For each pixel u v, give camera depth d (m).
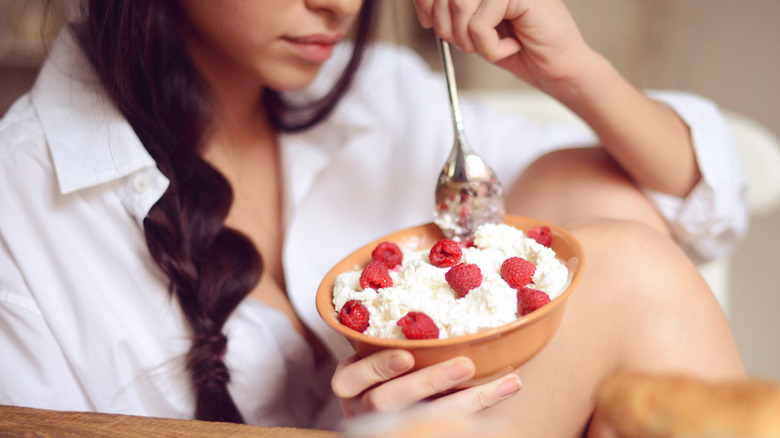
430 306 0.49
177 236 0.68
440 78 1.00
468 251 0.54
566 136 0.87
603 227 0.61
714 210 0.71
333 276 0.55
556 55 0.63
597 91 0.65
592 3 1.75
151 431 0.49
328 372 0.79
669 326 0.55
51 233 0.68
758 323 1.48
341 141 0.88
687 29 1.67
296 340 0.75
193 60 0.72
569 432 0.56
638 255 0.58
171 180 0.69
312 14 0.65
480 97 1.13
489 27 0.60
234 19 0.65
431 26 0.62
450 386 0.48
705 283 0.58
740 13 1.56
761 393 0.34
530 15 0.60
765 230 1.45
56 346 0.69
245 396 0.72
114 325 0.69
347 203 0.89
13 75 1.41
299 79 0.69
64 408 0.69
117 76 0.67
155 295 0.71
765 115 1.58
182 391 0.71
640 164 0.69
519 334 0.47
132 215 0.69
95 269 0.69
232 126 0.79
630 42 1.76
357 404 0.52
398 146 0.93
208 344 0.68
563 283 0.50
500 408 0.56
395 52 1.02
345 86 0.81
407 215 0.91
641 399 0.36
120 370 0.70
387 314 0.49
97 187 0.68
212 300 0.68
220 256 0.70
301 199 0.82
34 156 0.67
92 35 0.69
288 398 0.77
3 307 0.67
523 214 0.72
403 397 0.48
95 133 0.68
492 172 0.61
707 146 0.70
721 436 0.34
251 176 0.82
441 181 0.61
